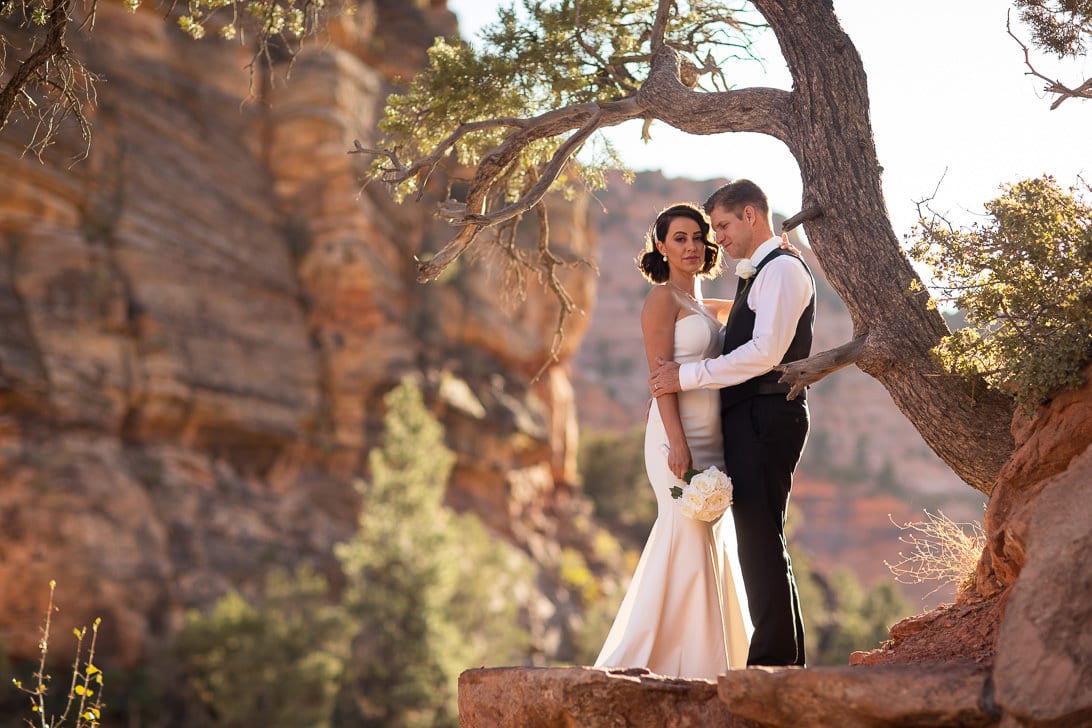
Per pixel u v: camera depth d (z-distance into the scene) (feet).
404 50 173.58
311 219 155.63
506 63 22.82
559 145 24.27
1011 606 9.74
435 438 128.47
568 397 204.74
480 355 176.04
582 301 184.44
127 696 97.71
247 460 138.31
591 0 22.70
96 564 107.04
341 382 150.92
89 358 122.21
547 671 12.28
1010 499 12.98
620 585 195.21
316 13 24.68
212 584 117.70
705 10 23.53
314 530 136.46
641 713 11.67
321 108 156.46
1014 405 15.05
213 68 152.66
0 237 123.24
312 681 98.02
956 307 14.08
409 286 165.78
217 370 135.33
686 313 15.11
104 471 114.62
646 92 19.04
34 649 101.04
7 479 107.76
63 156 128.57
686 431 14.84
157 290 132.67
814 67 16.87
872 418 490.49
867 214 16.22
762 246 14.92
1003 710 9.20
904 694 9.71
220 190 148.05
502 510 176.45
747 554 14.25
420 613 113.29
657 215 15.81
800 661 14.24
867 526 451.53
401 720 107.04
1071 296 12.89
